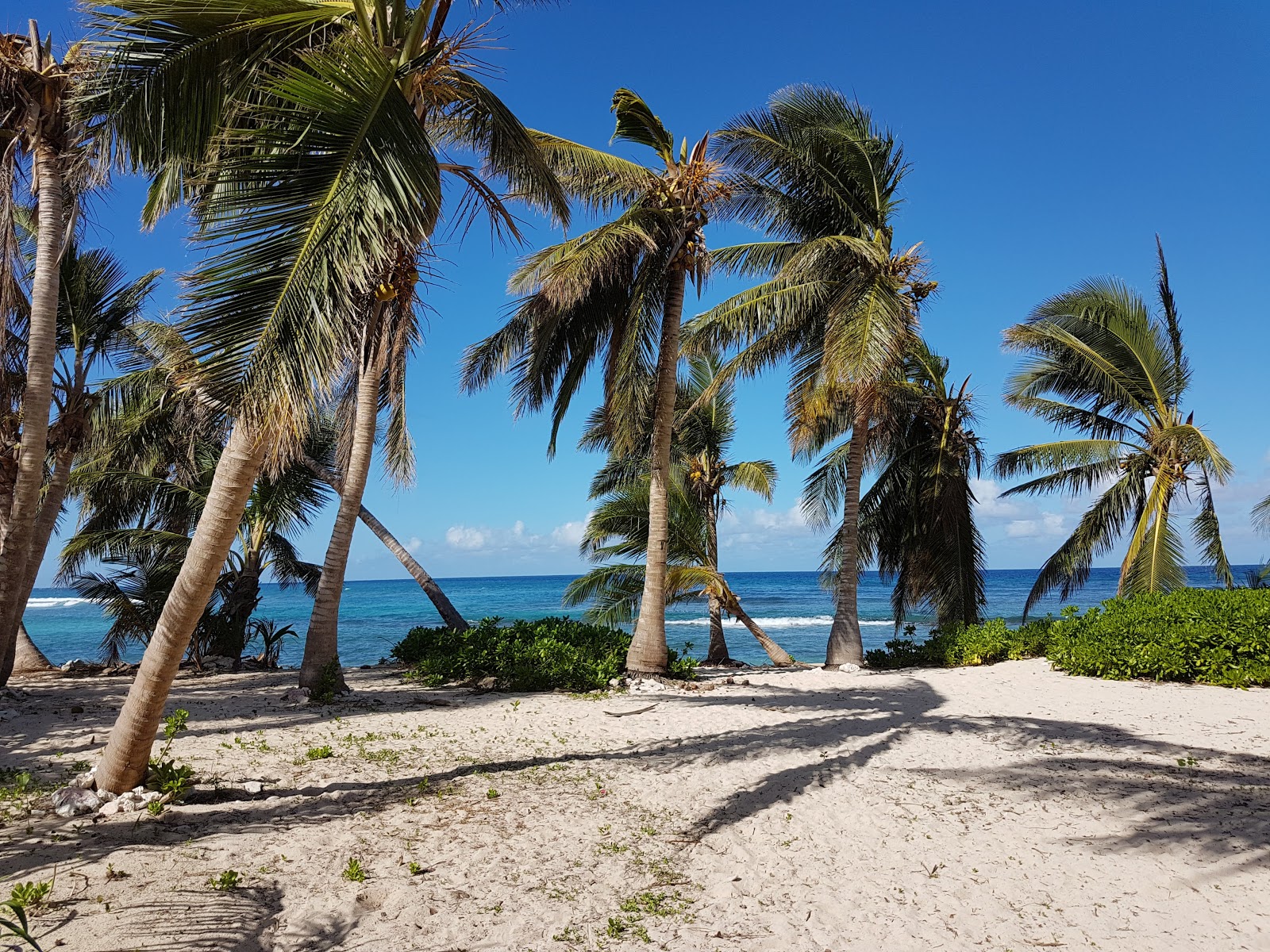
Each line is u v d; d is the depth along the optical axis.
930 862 5.02
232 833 5.11
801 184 14.86
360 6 4.99
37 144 8.97
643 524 18.31
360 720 9.41
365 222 4.16
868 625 46.16
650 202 12.89
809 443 16.16
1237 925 4.08
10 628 9.88
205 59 5.11
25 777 5.96
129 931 3.65
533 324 13.43
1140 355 16.48
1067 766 7.18
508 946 3.86
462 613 58.66
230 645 16.52
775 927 4.15
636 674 12.95
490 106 6.41
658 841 5.39
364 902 4.22
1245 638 11.31
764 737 8.59
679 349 14.92
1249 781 6.55
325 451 17.73
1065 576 19.06
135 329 14.20
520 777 6.91
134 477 16.39
